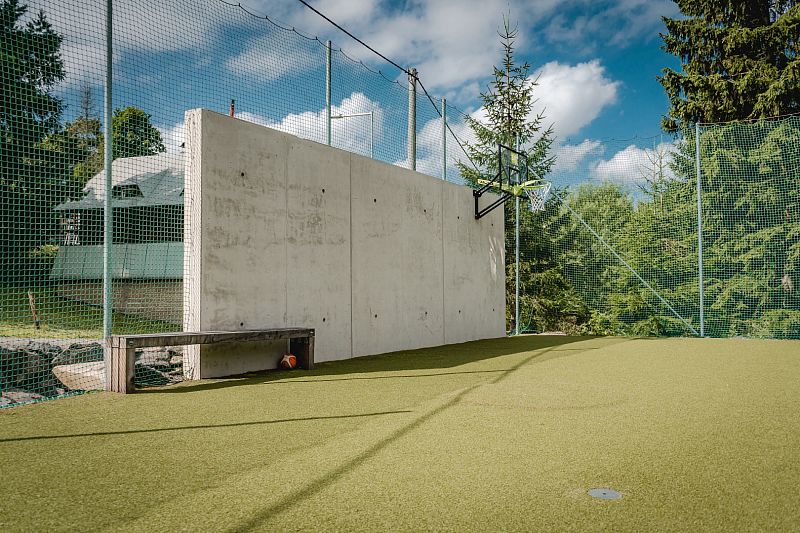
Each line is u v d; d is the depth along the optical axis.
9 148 7.36
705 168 13.03
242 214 6.19
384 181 8.67
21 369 5.71
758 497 2.28
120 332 6.41
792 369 6.52
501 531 1.92
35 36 6.82
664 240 13.22
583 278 13.76
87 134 6.87
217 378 5.68
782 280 12.77
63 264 7.02
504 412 3.99
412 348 9.20
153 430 3.39
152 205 6.33
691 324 12.67
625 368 6.61
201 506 2.14
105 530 1.91
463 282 10.81
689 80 15.46
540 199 12.15
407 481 2.44
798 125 12.77
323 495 2.27
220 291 5.88
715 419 3.78
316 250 7.24
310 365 6.46
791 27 14.46
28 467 2.63
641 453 2.92
